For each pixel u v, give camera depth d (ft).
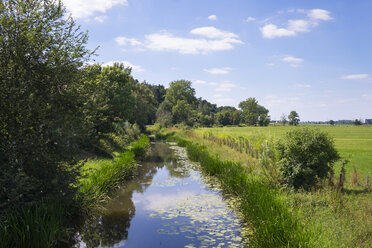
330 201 21.63
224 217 24.09
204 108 364.58
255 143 53.72
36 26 19.92
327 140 28.19
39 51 19.53
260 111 456.45
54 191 19.31
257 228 18.40
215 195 32.01
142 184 37.63
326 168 27.48
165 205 27.71
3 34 18.43
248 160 43.47
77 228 20.93
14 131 17.99
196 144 83.46
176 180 40.57
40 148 18.70
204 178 41.88
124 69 81.66
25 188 16.71
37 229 16.07
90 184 26.16
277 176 29.76
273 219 17.46
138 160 59.16
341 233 16.06
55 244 17.38
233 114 364.38
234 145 65.10
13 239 15.62
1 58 18.45
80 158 21.30
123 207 26.89
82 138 20.68
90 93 22.29
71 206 21.68
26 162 18.29
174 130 169.99
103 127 56.70
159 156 69.15
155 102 179.73
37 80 19.47
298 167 27.07
